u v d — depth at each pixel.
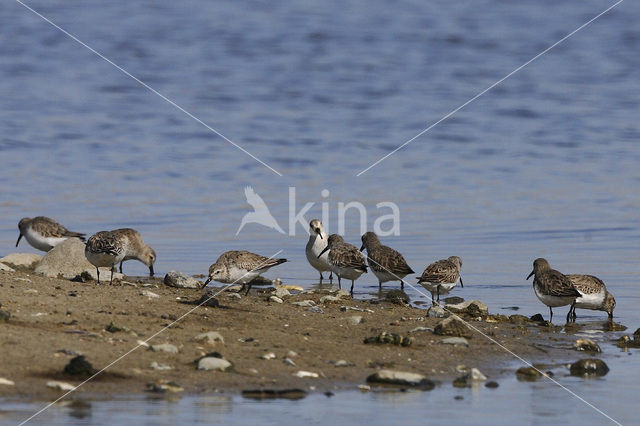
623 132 34.88
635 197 26.17
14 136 33.09
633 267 19.39
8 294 13.72
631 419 10.42
